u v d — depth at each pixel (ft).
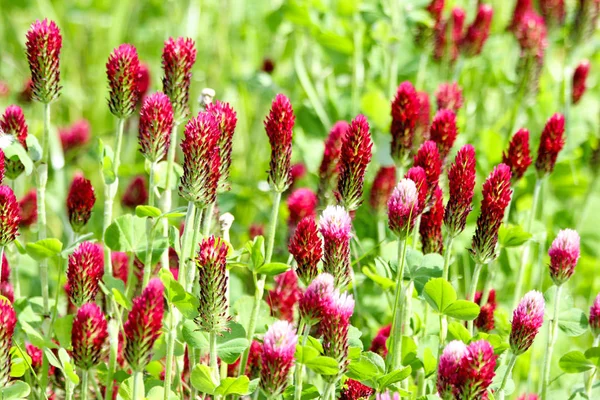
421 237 18.07
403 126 19.85
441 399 14.53
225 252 15.01
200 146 15.43
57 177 28.91
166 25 40.91
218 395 15.42
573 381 22.15
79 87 39.81
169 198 18.17
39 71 17.70
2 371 14.99
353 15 34.06
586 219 29.96
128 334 14.56
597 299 17.57
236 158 35.06
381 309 23.47
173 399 16.05
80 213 18.47
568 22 34.76
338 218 15.83
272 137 16.62
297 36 34.76
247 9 42.73
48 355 16.31
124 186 30.76
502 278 26.30
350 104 32.76
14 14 42.19
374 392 16.67
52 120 36.63
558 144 20.89
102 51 40.73
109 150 19.10
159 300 14.58
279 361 14.05
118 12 40.14
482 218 16.84
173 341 15.75
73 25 41.11
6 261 18.70
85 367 15.28
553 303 18.20
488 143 28.35
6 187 16.02
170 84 17.60
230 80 35.04
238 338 16.34
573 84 31.01
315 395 15.83
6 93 34.68
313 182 31.09
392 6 31.09
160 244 18.08
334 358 14.70
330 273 15.89
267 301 20.94
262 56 40.24
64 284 20.21
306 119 32.22
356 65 31.65
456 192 16.62
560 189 30.50
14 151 17.53
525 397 20.07
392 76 30.30
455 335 17.01
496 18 37.14
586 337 25.39
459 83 31.60
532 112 31.96
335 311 14.61
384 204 24.53
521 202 28.91
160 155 17.04
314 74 34.63
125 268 20.21
